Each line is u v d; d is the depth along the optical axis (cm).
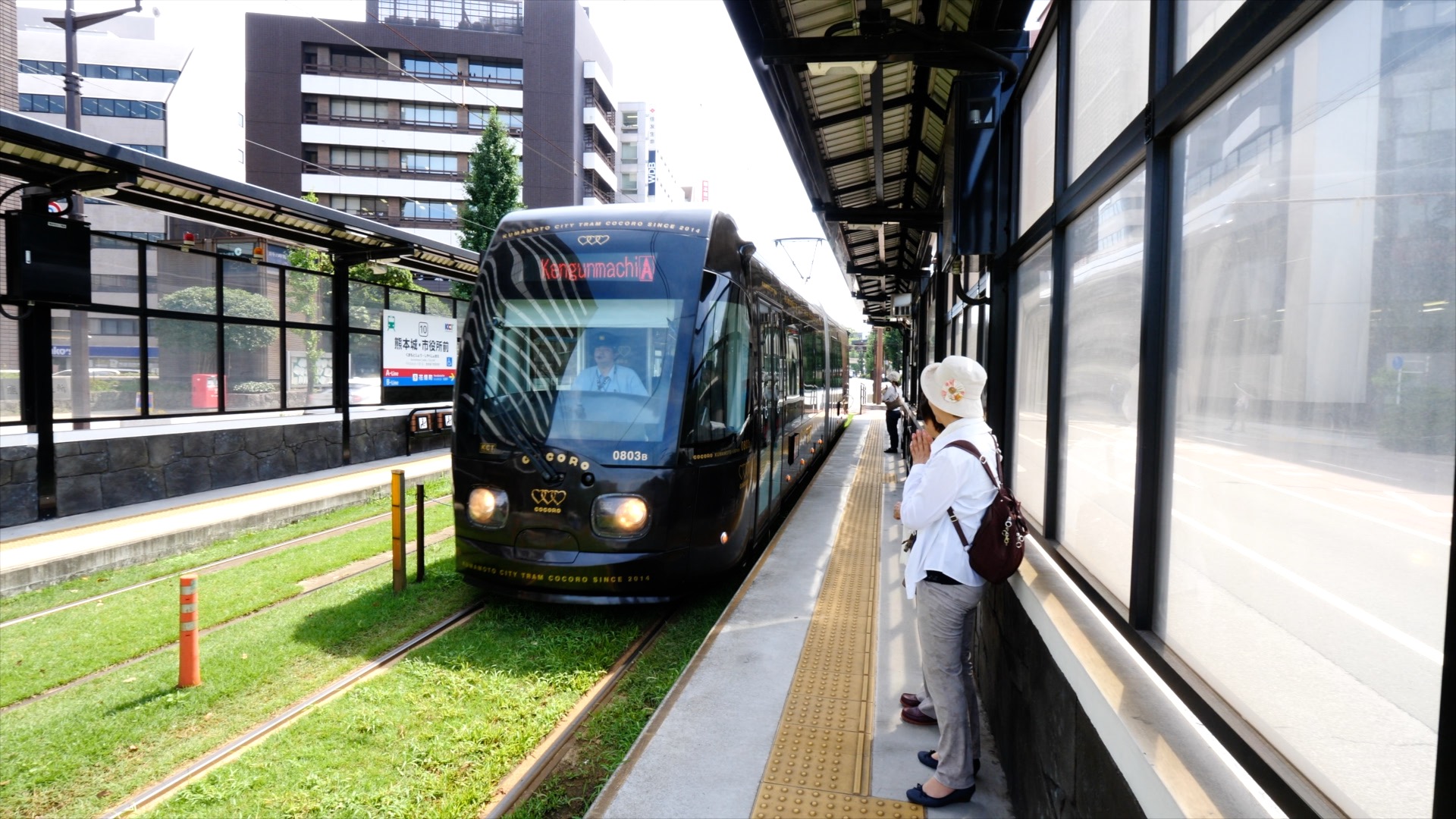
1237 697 166
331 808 337
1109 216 266
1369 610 127
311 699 452
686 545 571
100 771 376
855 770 337
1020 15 496
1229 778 151
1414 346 119
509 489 569
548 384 585
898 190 1104
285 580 680
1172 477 206
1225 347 179
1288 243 154
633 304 592
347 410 1280
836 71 522
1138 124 229
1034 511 380
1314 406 143
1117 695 188
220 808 337
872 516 909
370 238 1084
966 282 685
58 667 491
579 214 632
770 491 778
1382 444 126
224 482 1055
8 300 773
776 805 310
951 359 301
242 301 1109
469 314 623
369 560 774
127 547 730
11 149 687
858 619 537
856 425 2445
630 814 304
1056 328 334
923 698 391
